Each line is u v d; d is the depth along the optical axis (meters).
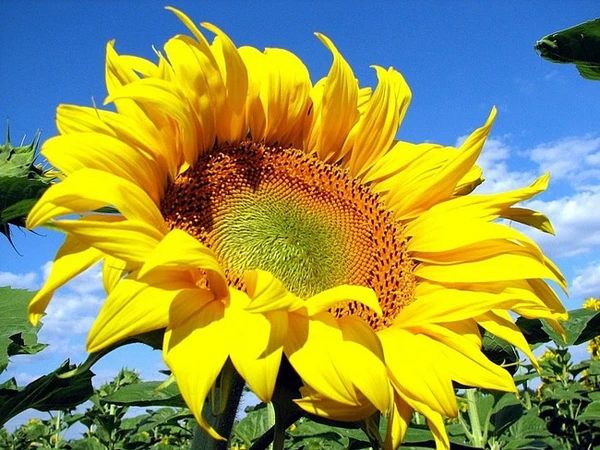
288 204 0.37
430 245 0.35
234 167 0.36
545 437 0.79
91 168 0.28
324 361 0.26
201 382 0.24
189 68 0.33
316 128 0.39
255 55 0.38
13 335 0.39
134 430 0.90
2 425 0.37
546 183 0.35
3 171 0.46
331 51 0.38
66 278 0.26
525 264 0.33
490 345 0.39
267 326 0.26
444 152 0.39
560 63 0.38
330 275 0.35
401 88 0.41
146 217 0.28
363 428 0.27
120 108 0.31
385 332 0.31
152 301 0.26
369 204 0.38
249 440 0.59
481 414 0.73
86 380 0.37
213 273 0.27
